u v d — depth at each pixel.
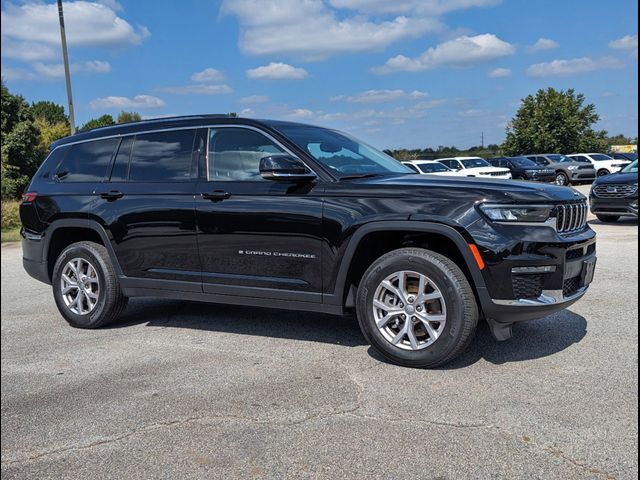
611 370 3.82
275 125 4.72
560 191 4.03
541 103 49.81
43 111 72.81
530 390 3.55
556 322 4.98
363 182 4.23
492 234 3.75
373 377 3.87
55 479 2.77
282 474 2.71
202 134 4.98
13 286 8.16
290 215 4.35
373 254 4.39
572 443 2.89
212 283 4.79
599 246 9.37
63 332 5.40
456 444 2.93
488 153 53.31
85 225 5.37
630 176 12.46
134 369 4.24
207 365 4.25
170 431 3.20
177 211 4.87
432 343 3.91
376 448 2.92
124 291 5.26
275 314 5.72
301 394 3.63
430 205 3.91
